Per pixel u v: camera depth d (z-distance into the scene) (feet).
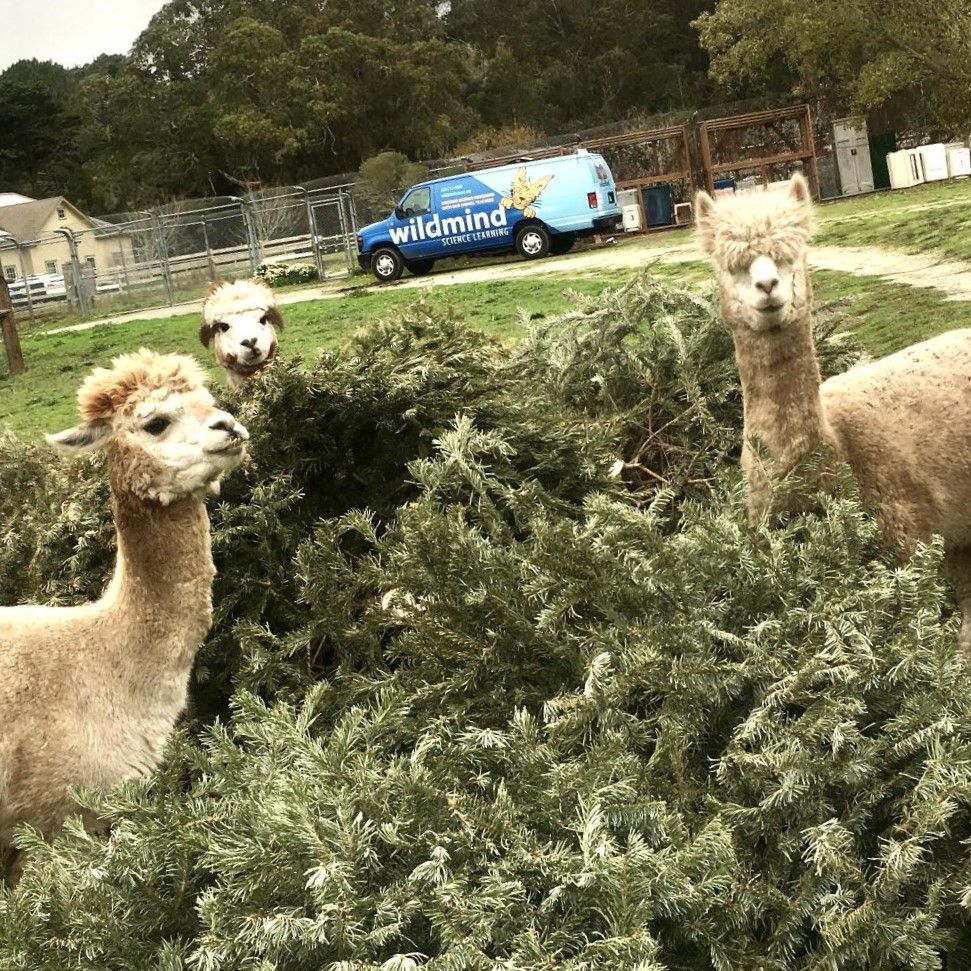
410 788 11.03
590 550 13.57
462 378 20.67
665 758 12.09
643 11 260.42
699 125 119.65
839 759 11.56
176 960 10.36
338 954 10.09
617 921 9.88
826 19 121.49
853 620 12.51
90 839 11.84
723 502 17.17
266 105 224.12
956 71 119.03
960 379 18.15
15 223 239.09
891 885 10.78
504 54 257.14
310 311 79.00
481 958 9.66
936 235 58.44
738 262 16.97
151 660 15.56
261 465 20.10
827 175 126.11
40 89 316.40
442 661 14.29
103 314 122.72
